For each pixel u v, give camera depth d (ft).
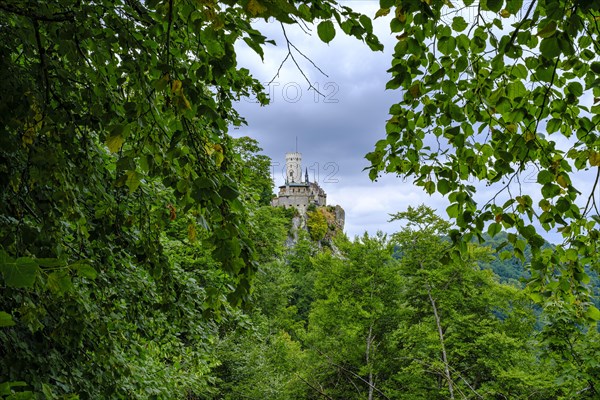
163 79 7.75
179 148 8.25
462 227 11.44
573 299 11.94
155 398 18.45
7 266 4.22
